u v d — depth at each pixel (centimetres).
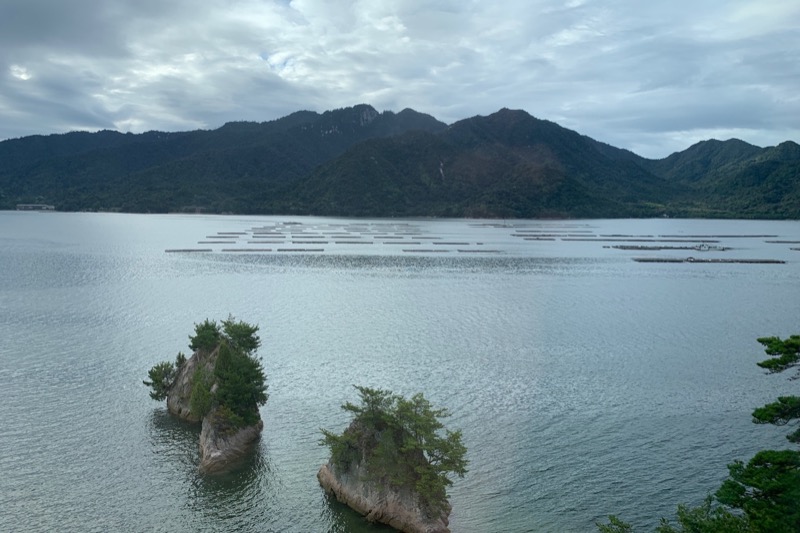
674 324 12031
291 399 7519
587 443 6341
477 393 7794
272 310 12938
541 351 9862
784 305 14212
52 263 19838
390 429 5256
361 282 17138
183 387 7131
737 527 3494
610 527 4322
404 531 4856
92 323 11306
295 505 5200
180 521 4916
